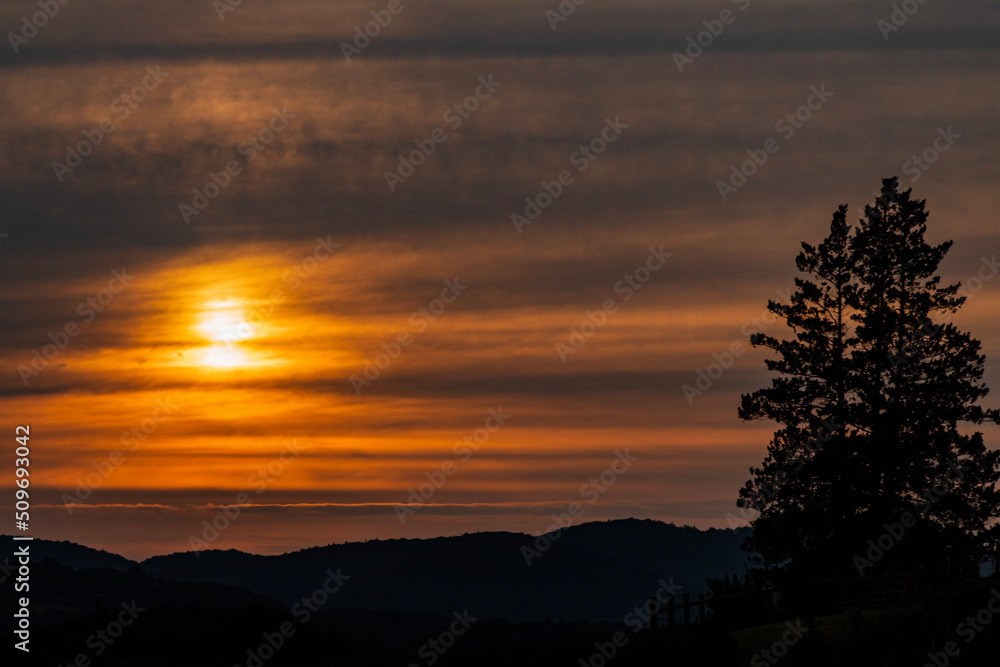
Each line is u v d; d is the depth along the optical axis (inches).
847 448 4559.5
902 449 4485.7
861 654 2445.9
